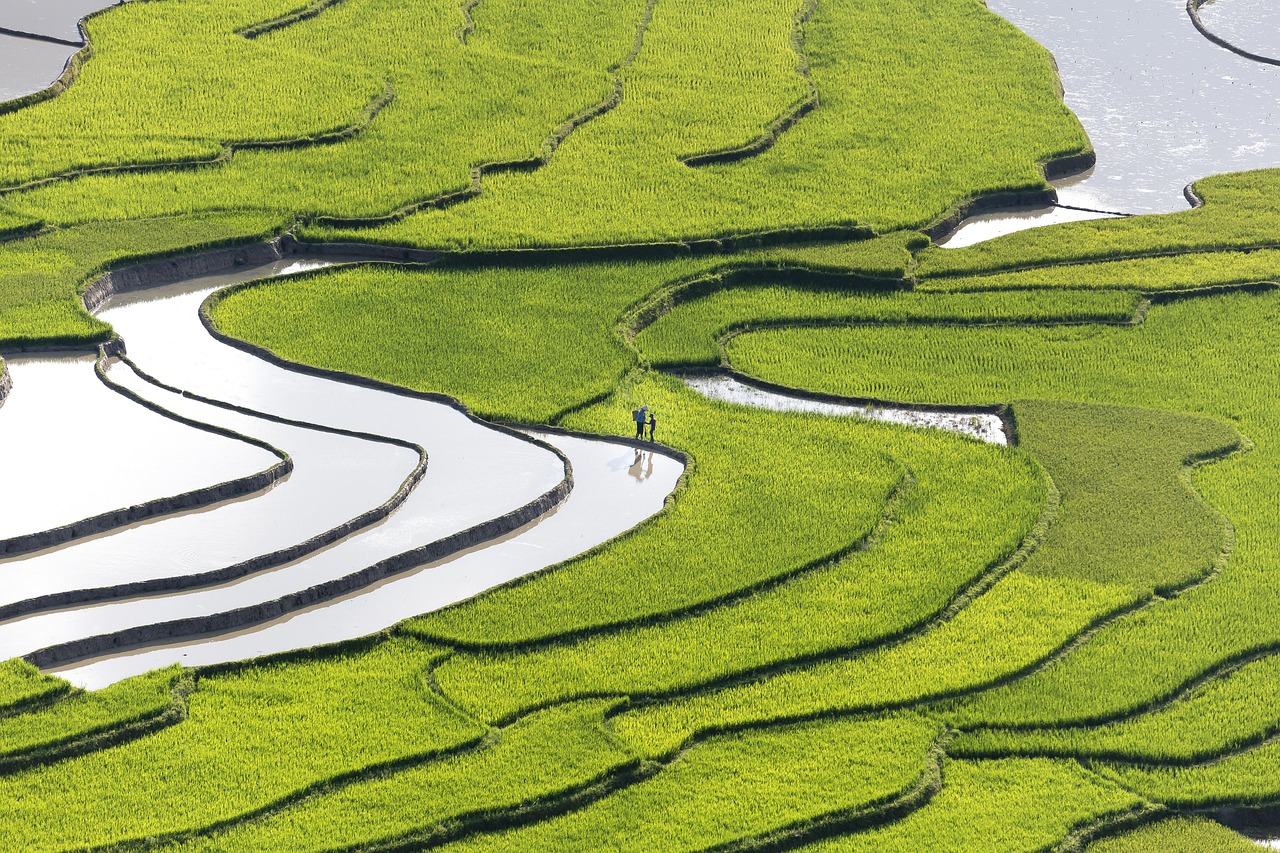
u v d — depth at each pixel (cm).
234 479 5556
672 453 6041
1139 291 7575
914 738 4562
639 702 4662
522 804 4222
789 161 8781
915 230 8100
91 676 4669
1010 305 7394
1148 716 4700
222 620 4891
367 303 7119
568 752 4406
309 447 5906
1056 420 6331
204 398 6194
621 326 7019
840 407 6556
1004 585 5275
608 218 7975
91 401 6128
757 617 5059
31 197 7725
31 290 6869
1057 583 5288
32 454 5681
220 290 7119
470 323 6969
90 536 5244
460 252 7544
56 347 6531
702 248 7781
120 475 5575
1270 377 6812
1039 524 5609
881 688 4759
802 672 4828
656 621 5022
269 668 4709
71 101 8706
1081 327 7238
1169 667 4888
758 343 7062
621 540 5419
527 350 6750
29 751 4269
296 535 5319
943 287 7594
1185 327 7275
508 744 4434
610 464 5966
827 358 6938
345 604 5081
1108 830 4300
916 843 4200
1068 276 7719
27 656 4638
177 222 7625
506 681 4706
